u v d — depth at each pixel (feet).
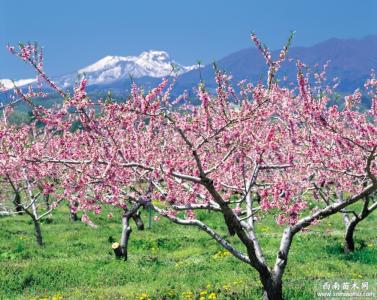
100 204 38.75
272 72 33.76
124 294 46.85
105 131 35.91
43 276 56.24
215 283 50.62
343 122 42.68
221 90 33.81
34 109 34.83
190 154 37.19
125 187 38.86
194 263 62.69
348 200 37.83
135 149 38.78
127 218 69.15
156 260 67.15
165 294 45.52
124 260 66.90
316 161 42.42
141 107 32.01
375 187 36.86
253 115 34.91
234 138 37.14
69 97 32.71
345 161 42.63
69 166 37.19
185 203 37.58
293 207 38.58
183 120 36.70
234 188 41.63
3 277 55.31
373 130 36.17
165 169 35.50
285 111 42.09
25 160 37.35
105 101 32.24
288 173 42.78
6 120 55.11
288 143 44.06
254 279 51.65
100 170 38.63
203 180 34.24
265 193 38.81
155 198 36.94
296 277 52.06
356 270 55.72
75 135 42.88
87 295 47.19
